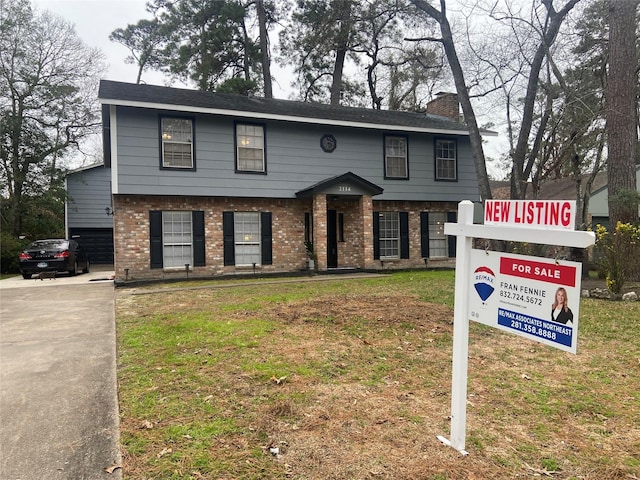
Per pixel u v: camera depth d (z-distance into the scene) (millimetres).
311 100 25344
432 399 3389
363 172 14773
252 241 13578
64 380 3949
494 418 3070
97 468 2424
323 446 2629
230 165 13008
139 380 3842
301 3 22406
